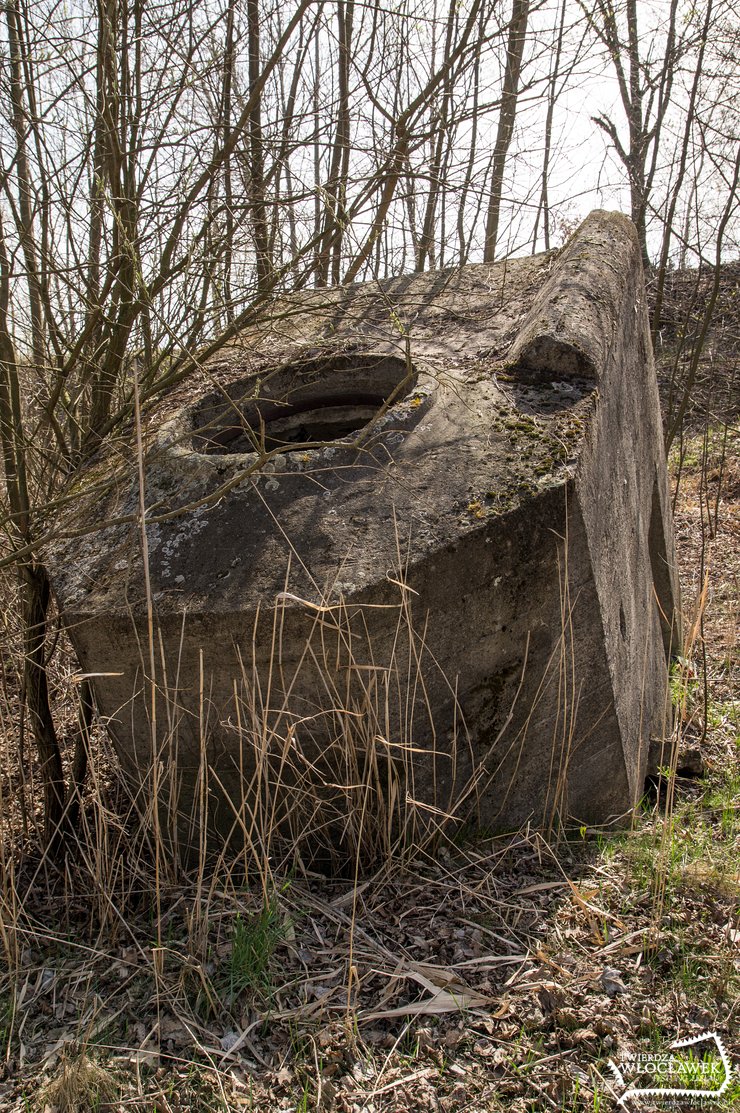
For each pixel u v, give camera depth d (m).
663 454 4.77
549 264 4.04
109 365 3.46
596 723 2.87
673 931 2.46
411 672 2.56
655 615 3.95
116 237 3.04
